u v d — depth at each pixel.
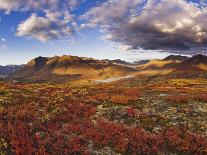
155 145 27.41
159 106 38.53
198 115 35.84
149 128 31.66
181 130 31.25
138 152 26.56
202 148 27.52
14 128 27.94
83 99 41.84
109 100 41.16
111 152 26.48
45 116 32.16
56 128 29.69
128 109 36.19
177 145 27.83
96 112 36.31
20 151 24.58
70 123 31.75
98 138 27.84
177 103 40.06
